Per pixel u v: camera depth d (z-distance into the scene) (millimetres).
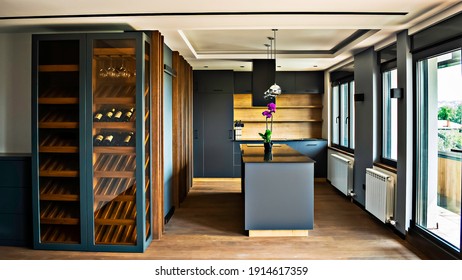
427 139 3879
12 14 3488
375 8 3352
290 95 8328
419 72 3934
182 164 6047
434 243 3543
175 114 5488
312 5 3273
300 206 4242
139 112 3650
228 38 5441
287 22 3818
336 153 7160
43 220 3799
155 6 3287
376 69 5102
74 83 3707
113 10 3389
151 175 4094
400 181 4195
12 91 4203
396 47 4508
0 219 3916
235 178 8094
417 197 3994
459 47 3166
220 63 6934
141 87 3643
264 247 3916
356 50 5516
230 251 3795
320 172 7855
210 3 3211
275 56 6242
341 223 4805
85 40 3627
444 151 3572
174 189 5574
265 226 4238
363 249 3834
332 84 7621
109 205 3781
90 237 3752
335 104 7582
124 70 3674
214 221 4930
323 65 7219
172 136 5496
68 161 3783
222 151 7969
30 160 3855
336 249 3840
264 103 6102
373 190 4816
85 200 3729
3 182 3893
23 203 3889
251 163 4223
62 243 3791
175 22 3799
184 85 6234
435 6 3264
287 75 7961
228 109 7906
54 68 3688
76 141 3740
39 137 3730
